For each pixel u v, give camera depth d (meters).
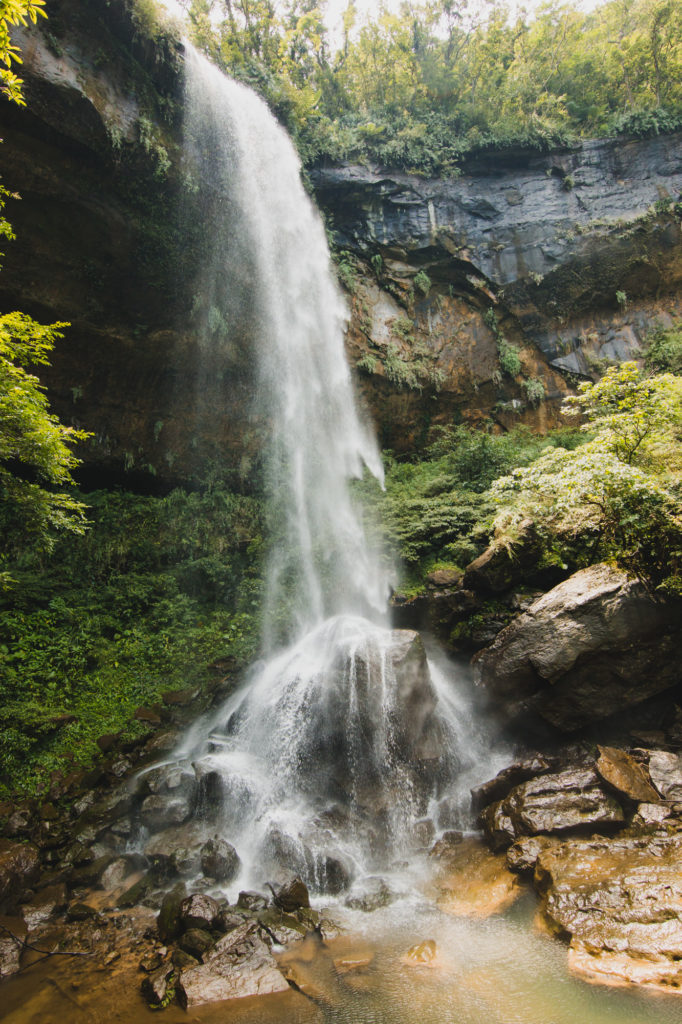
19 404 6.36
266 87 15.80
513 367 16.69
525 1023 3.47
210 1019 3.73
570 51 22.11
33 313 11.26
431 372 16.30
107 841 6.33
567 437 14.05
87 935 4.86
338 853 6.04
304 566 12.16
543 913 4.45
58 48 9.95
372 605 11.20
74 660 9.17
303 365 15.07
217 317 13.23
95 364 12.34
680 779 5.91
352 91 21.00
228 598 11.54
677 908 4.05
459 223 17.61
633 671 7.07
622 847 5.08
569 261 17.11
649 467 7.91
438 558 11.34
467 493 12.31
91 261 11.42
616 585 7.29
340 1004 3.84
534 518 8.80
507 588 9.41
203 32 17.50
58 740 7.79
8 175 9.98
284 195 15.41
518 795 6.02
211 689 9.41
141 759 7.81
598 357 16.77
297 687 8.31
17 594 9.80
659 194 17.28
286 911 5.09
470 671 8.58
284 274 14.90
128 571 11.81
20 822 6.30
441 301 17.41
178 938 4.71
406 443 16.36
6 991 4.14
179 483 13.70
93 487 13.12
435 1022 3.58
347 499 13.72
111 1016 3.83
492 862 5.54
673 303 17.09
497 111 19.44
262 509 13.30
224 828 6.44
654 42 20.83
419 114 19.59
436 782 7.21
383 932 4.77
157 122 11.60
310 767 7.38
